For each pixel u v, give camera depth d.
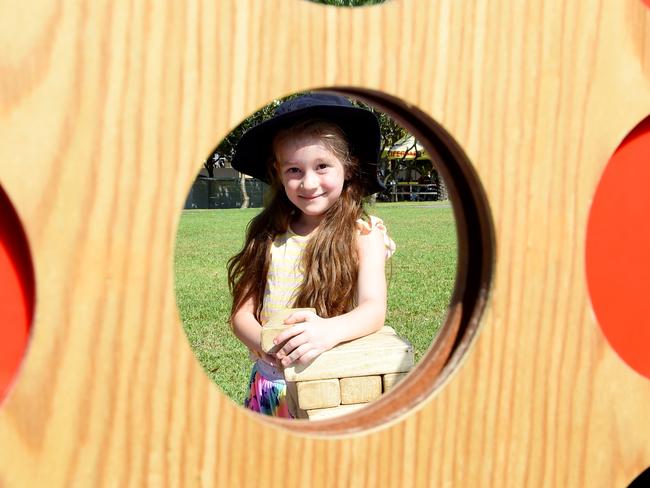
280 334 1.32
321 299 1.61
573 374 0.79
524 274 0.77
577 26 0.76
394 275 4.31
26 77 0.62
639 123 0.84
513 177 0.76
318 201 1.58
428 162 18.66
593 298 0.83
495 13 0.73
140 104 0.65
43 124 0.62
